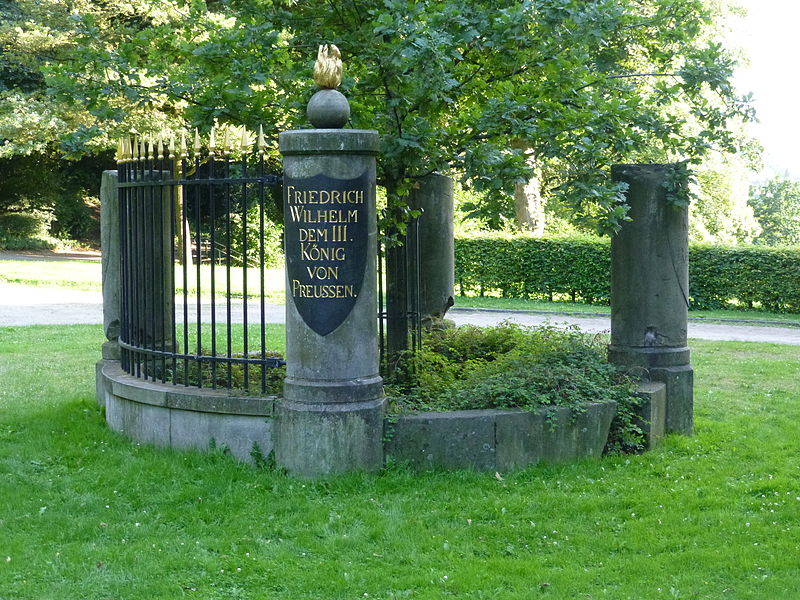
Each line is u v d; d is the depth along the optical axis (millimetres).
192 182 6496
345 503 5566
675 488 6059
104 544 5016
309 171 5785
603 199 6621
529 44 7188
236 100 7258
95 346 12625
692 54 7582
